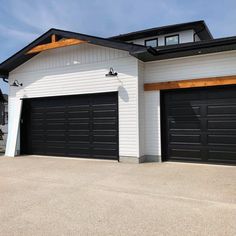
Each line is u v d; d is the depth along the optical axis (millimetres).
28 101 10836
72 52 9609
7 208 4473
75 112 9734
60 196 5086
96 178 6477
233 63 7598
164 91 8633
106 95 9086
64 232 3559
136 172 7047
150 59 8547
